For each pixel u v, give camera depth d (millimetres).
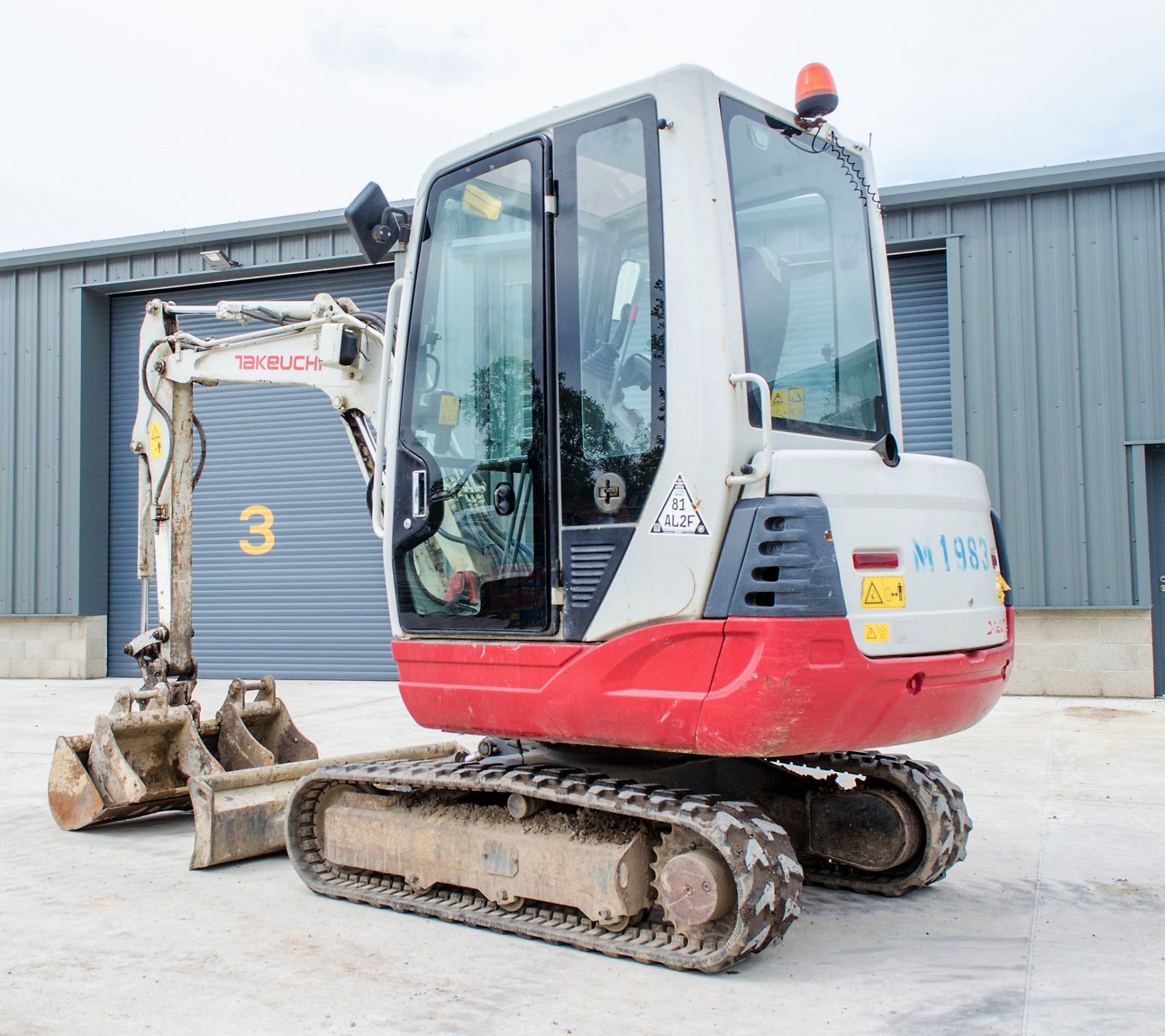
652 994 3139
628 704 3385
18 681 13320
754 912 3166
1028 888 4277
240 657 13148
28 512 13664
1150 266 9906
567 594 3596
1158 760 6844
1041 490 10141
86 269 13602
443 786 3943
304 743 5652
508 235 3922
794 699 3121
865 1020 2945
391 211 4555
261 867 4676
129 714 5262
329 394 5195
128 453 13922
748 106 3625
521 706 3674
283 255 12750
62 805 5324
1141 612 9820
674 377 3389
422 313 4188
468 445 3957
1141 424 9883
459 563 3945
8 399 13820
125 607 13844
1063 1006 3061
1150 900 4113
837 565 3221
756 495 3242
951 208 10500
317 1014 3000
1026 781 6238
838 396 3814
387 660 12516
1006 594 4129
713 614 3244
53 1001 3102
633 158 3574
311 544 12906
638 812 3385
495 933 3729
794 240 3740
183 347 5594
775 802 4457
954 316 10438
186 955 3504
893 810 4133
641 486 3436
